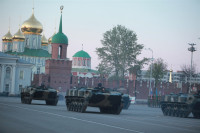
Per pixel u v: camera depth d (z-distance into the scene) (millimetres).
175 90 116688
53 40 122750
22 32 160875
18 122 20188
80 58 150500
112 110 34281
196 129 21781
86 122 22031
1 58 109500
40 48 161625
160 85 116000
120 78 104125
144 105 79000
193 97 34875
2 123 19359
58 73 116812
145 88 113938
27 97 47344
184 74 127188
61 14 126062
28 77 113312
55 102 47969
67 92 36250
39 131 16703
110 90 34438
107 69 105188
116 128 19375
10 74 110938
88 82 112750
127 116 31219
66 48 123375
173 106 36688
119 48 105812
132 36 106500
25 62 113188
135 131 18391
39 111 30516
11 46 166375
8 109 31078
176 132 19234
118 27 107000
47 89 47688
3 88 110062
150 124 23234
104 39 107000
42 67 158000
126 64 105688
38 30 159375
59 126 19109
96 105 33094
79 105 33656
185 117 35688
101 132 17250
